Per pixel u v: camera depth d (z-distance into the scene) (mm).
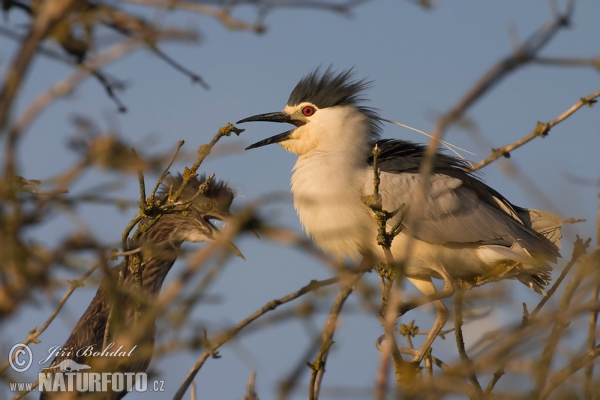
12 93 3752
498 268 12672
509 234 12781
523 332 5871
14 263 4438
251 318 7191
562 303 7227
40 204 4645
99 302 10773
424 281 12859
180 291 5277
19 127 3963
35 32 3852
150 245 6098
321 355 8406
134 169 4516
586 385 6449
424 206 12375
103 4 4777
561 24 3990
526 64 4047
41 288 4578
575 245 7637
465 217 12617
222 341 6430
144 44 4859
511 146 9766
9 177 4270
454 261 12758
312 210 12648
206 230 12688
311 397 8375
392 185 12453
